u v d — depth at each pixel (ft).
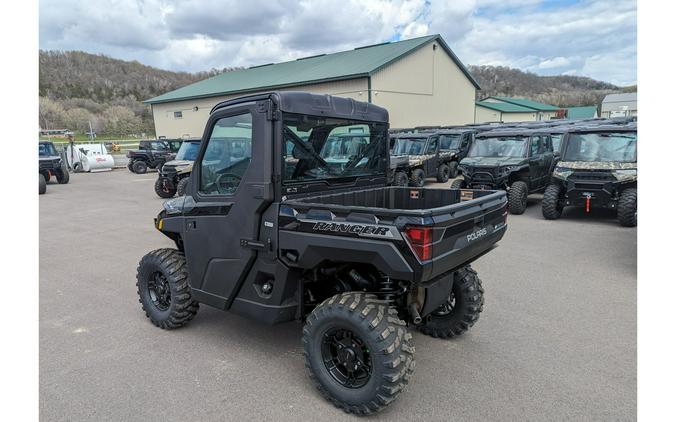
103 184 61.21
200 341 13.32
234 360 12.15
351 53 103.55
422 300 10.91
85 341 13.46
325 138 11.80
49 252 24.36
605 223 28.84
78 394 10.62
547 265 20.02
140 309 16.02
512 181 33.81
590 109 194.29
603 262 20.30
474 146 37.60
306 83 88.02
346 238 9.45
